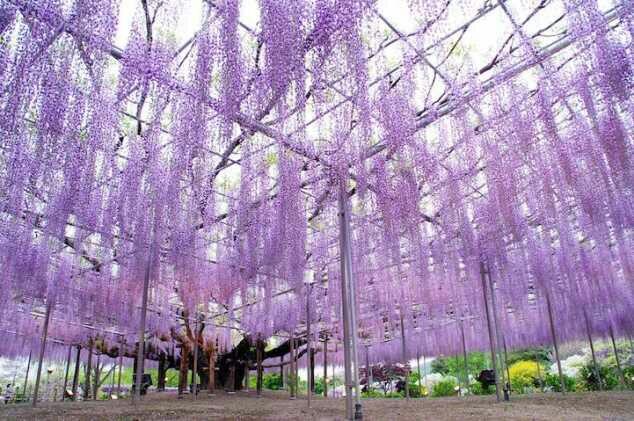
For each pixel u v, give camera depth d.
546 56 5.38
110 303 10.51
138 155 6.44
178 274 8.70
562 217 9.45
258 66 3.76
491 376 15.18
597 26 4.42
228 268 9.43
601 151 6.47
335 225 8.29
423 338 17.56
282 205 6.60
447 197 7.63
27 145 4.44
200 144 4.57
